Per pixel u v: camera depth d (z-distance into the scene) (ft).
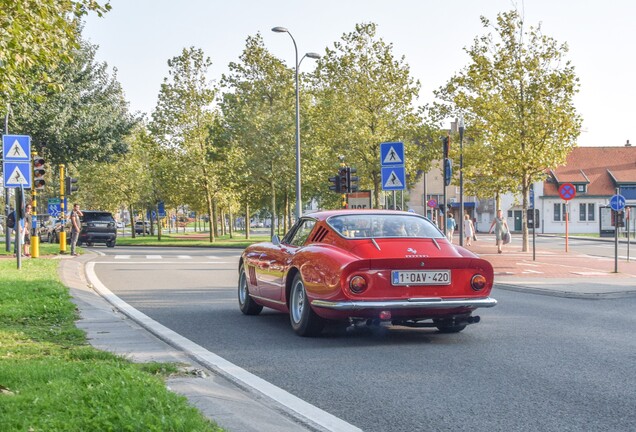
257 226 506.89
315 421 16.38
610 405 17.94
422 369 22.62
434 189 270.87
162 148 167.22
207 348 26.66
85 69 134.72
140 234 291.58
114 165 208.64
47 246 121.39
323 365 23.35
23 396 15.48
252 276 35.45
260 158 157.79
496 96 110.63
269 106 159.22
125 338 27.20
